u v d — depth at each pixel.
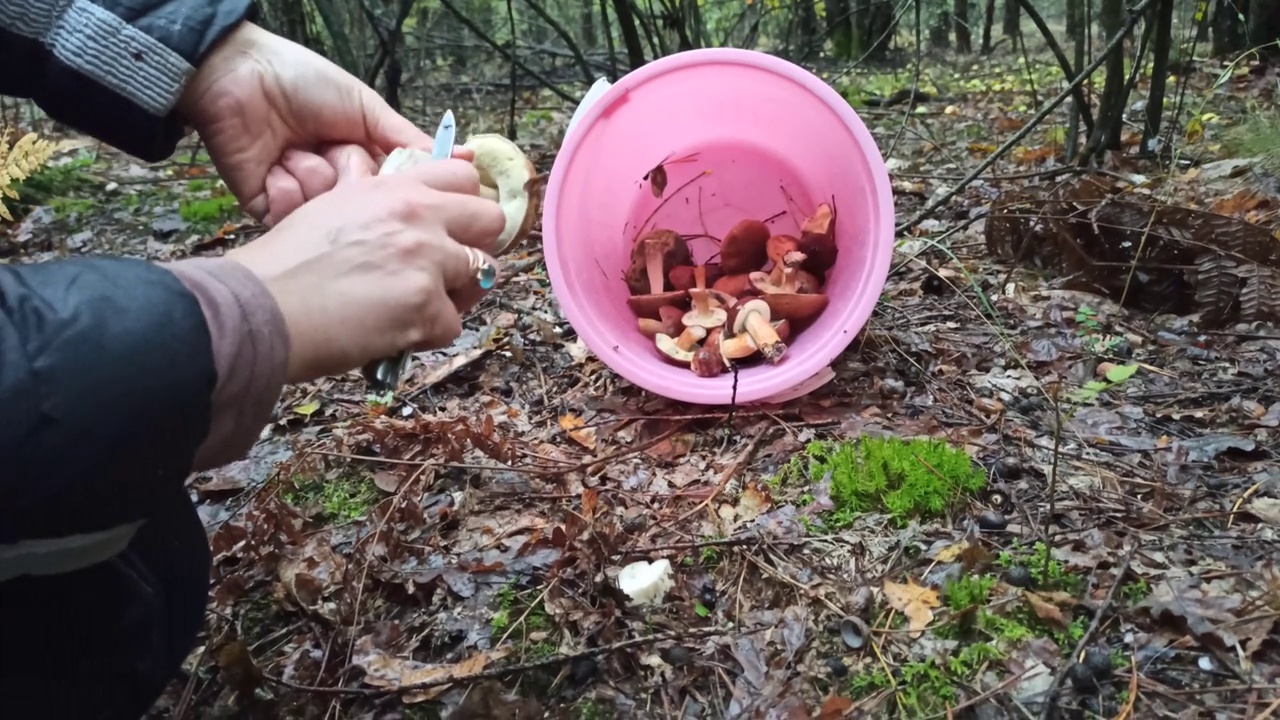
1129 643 0.55
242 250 0.37
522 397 0.91
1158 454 0.72
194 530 0.52
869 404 0.83
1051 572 0.60
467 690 0.56
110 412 0.30
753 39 2.63
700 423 0.84
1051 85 2.21
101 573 0.43
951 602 0.59
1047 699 0.52
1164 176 1.26
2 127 1.85
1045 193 1.09
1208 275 0.90
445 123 0.52
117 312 0.31
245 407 0.35
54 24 0.48
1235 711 0.50
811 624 0.59
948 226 1.25
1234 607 0.55
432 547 0.69
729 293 0.93
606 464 0.78
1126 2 1.28
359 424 0.86
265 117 0.55
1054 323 0.95
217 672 0.59
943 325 0.97
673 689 0.56
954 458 0.71
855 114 0.85
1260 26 2.03
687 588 0.63
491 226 0.42
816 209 0.95
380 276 0.37
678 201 1.04
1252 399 0.78
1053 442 0.75
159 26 0.49
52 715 0.44
